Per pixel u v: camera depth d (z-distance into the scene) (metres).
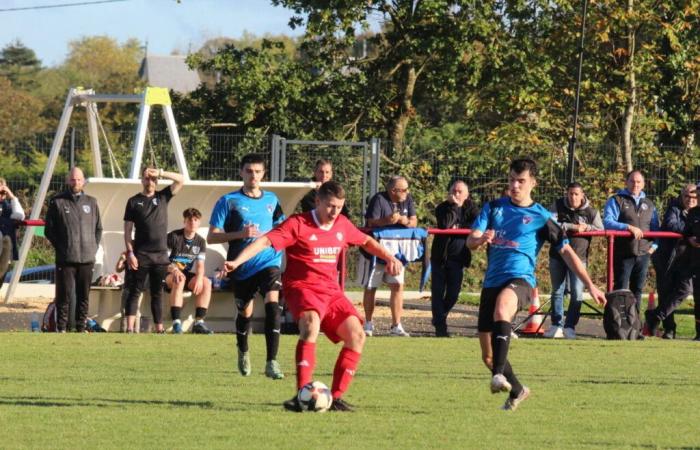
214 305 38.44
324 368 26.59
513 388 20.11
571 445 16.86
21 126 164.62
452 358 28.88
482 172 50.84
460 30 66.25
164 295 37.66
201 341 32.28
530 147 51.59
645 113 67.06
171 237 36.56
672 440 17.50
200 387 22.69
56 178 49.91
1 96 166.62
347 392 22.31
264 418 18.80
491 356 20.86
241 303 24.03
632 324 35.81
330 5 67.88
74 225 35.09
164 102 44.72
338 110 70.25
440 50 68.06
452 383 24.00
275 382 23.67
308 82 69.00
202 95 70.06
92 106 46.09
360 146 48.88
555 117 66.62
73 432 17.33
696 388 23.95
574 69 67.31
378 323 41.16
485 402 21.30
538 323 37.97
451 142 52.94
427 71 70.88
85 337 32.75
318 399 19.38
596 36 62.66
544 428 18.42
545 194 51.72
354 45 69.50
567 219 36.19
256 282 23.81
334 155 48.91
